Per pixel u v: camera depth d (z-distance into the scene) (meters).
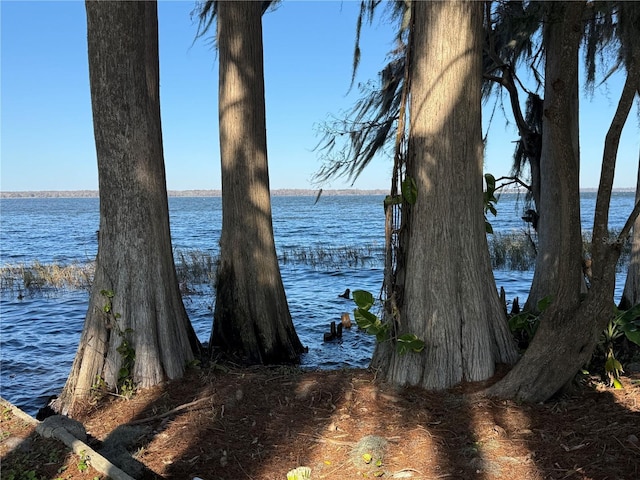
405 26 6.84
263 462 3.15
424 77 4.02
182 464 3.17
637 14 6.11
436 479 2.81
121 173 4.54
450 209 4.00
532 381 3.63
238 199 6.55
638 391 3.73
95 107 4.50
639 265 6.86
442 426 3.43
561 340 3.48
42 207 106.62
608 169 3.20
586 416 3.37
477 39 3.98
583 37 7.30
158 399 4.22
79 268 15.81
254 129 6.52
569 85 3.19
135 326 4.52
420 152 4.07
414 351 4.02
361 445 3.21
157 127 4.88
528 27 6.55
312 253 19.02
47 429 3.48
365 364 6.92
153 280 4.66
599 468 2.74
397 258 4.29
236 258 6.59
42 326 9.84
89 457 3.08
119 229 4.55
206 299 11.81
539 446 3.05
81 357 4.49
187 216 61.94
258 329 6.57
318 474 2.97
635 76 2.99
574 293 3.45
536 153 7.01
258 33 6.52
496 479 2.75
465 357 3.99
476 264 4.07
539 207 6.96
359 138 7.64
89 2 4.35
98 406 4.25
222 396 4.14
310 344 7.99
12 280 14.38
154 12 4.98
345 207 89.31
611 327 4.19
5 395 6.22
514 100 6.96
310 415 3.75
